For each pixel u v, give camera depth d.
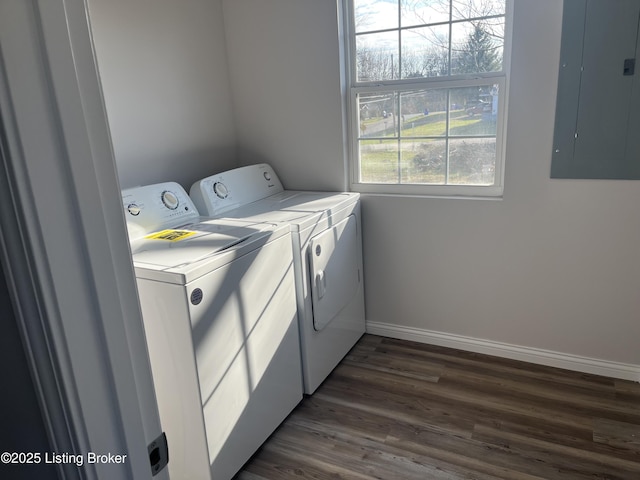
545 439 2.00
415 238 2.69
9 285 0.52
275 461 1.96
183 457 1.76
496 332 2.64
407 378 2.49
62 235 0.53
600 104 2.11
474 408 2.22
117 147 2.24
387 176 2.76
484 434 2.05
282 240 2.04
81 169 0.54
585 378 2.41
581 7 2.04
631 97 2.05
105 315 0.59
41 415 0.59
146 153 2.40
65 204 0.53
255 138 2.97
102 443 0.60
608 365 2.40
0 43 0.46
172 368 1.66
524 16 2.14
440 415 2.19
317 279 2.31
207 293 1.64
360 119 2.74
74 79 0.53
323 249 2.34
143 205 2.09
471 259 2.58
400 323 2.89
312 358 2.34
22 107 0.48
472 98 2.44
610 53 2.04
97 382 0.59
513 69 2.22
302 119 2.78
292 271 2.13
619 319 2.34
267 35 2.74
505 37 2.31
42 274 0.52
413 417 2.18
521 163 2.33
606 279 2.32
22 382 0.59
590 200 2.25
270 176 2.85
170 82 2.49
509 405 2.23
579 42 2.07
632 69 2.02
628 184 2.16
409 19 2.49
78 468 0.59
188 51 2.59
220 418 1.74
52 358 0.54
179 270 1.56
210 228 2.09
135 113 2.31
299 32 2.65
